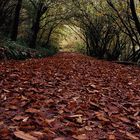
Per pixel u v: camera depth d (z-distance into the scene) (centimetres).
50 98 545
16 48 1781
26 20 3359
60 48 5853
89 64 1542
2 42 1700
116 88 758
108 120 432
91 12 3116
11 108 445
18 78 748
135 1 2281
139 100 631
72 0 3027
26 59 1773
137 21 1719
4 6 2547
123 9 2192
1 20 2631
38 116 419
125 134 392
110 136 365
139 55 2266
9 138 318
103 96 626
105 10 2541
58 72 971
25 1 2944
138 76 1130
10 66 1082
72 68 1177
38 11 2925
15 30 2231
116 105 551
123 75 1097
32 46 2911
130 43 3222
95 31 3262
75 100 544
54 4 3158
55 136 348
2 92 559
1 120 388
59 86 691
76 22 3806
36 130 360
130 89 768
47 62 1431
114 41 3359
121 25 2553
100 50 3300
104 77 970
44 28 3906
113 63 1880
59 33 4700
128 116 486
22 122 379
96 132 386
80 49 5050
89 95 615
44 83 704
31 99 507
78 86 720
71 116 427
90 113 468
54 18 3691
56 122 402
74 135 354
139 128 425
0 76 754
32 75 830
